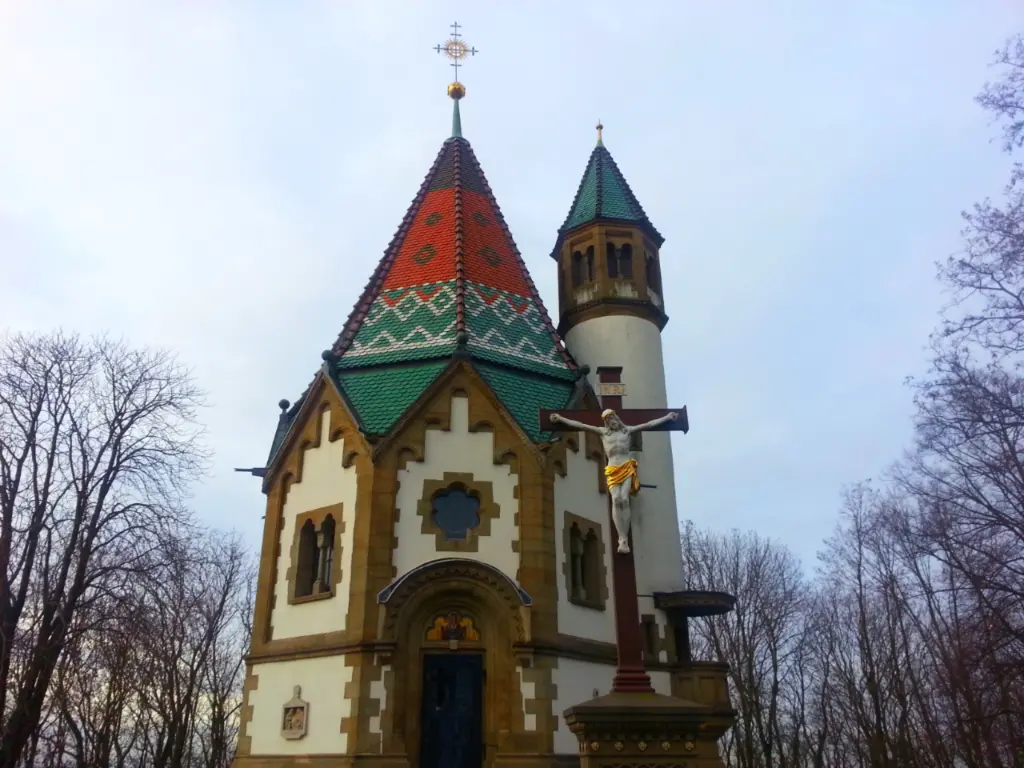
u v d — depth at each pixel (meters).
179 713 45.72
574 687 23.20
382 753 21.08
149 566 27.17
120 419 29.38
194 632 52.28
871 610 52.72
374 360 27.86
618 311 33.06
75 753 40.72
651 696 13.93
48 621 25.25
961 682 30.38
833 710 54.94
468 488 24.47
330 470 25.56
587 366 29.12
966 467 26.47
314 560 25.38
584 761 13.19
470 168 36.59
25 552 26.27
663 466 30.89
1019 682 28.88
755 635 54.56
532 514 24.19
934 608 38.53
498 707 21.95
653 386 32.25
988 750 31.31
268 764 22.69
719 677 26.69
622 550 15.32
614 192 35.88
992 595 25.64
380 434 24.67
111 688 36.78
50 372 28.78
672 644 28.00
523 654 22.23
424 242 32.78
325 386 26.89
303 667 23.39
